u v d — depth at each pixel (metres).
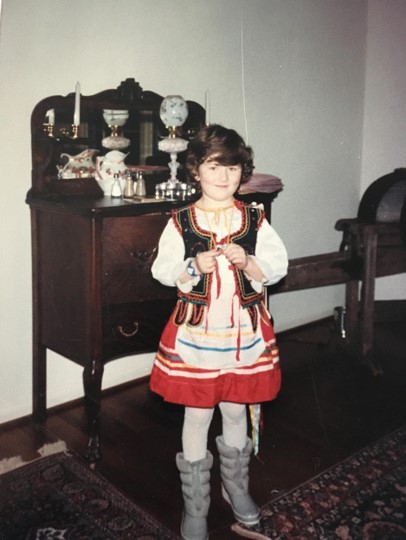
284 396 2.90
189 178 2.41
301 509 2.00
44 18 2.42
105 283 2.24
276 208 3.63
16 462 2.29
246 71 3.27
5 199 2.44
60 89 2.51
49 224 2.37
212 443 2.45
